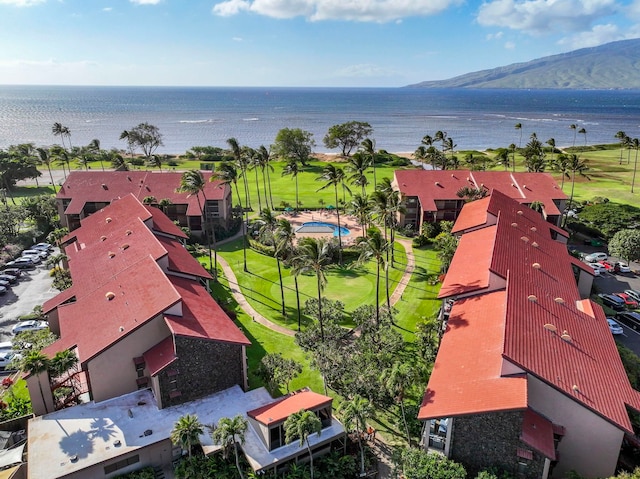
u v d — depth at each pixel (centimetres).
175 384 3659
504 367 3075
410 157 17988
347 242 7962
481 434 2958
